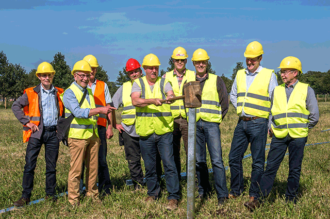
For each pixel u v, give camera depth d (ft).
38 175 18.37
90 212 13.23
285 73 13.28
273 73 13.80
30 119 14.19
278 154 13.35
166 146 13.70
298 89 13.16
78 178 13.83
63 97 13.53
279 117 13.23
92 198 14.29
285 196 13.56
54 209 13.32
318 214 12.16
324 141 29.30
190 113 11.42
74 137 13.30
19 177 18.31
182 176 18.13
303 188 15.29
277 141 13.35
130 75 16.08
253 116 13.62
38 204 13.78
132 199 14.35
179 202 14.10
